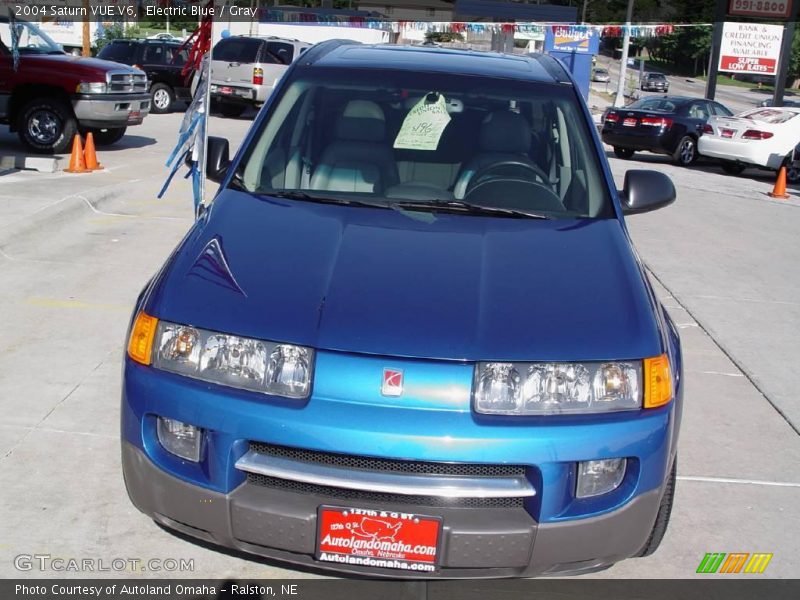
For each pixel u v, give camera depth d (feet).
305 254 10.75
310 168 13.44
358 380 9.03
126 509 12.10
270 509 9.11
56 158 40.83
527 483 9.09
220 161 14.25
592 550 9.34
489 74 14.78
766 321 23.21
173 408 9.38
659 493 9.62
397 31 94.43
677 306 24.14
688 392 17.92
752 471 14.60
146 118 64.03
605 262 11.16
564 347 9.41
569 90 14.64
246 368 9.32
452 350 9.20
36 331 18.61
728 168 61.52
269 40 70.64
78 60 43.47
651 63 279.28
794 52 230.07
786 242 33.88
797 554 12.16
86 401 15.42
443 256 10.90
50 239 25.84
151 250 25.43
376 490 8.93
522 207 12.89
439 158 13.52
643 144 62.13
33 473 12.85
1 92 41.91
